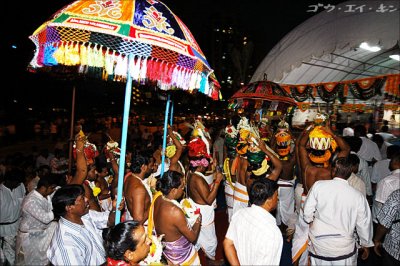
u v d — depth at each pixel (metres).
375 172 5.79
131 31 2.49
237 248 2.65
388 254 3.33
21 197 4.82
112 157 4.70
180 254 3.10
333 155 4.23
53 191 4.36
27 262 4.17
